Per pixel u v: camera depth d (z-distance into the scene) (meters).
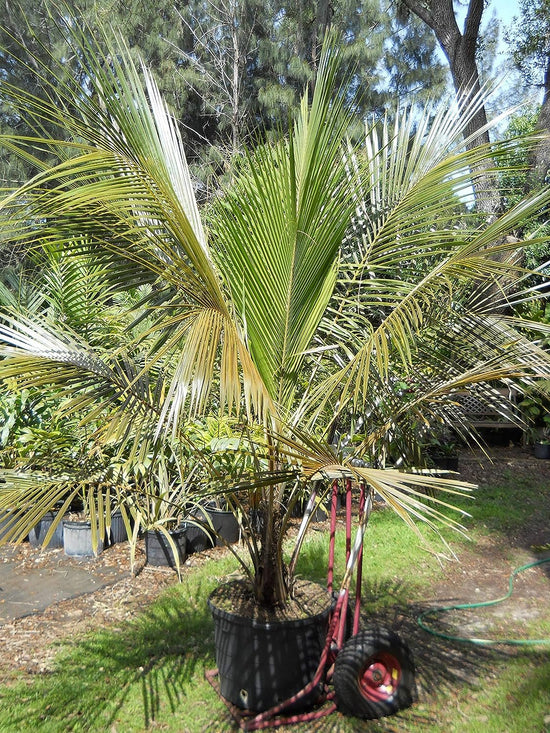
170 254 2.24
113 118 2.32
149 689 2.88
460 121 3.09
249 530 2.89
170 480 4.46
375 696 2.64
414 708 2.72
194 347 1.96
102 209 2.33
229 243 2.53
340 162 2.73
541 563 4.67
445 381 2.79
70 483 2.55
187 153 13.09
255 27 13.86
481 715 2.67
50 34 10.36
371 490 2.82
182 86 12.47
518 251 3.24
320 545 4.81
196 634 3.42
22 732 2.53
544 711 2.67
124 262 2.57
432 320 2.82
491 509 6.08
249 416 1.90
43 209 2.22
